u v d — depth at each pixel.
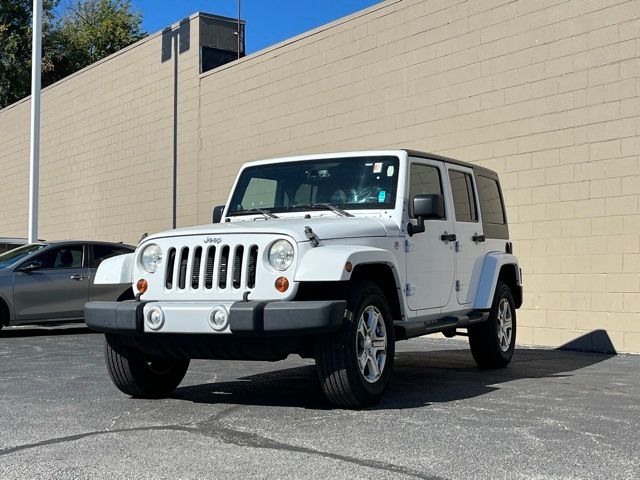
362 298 5.88
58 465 4.34
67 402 6.35
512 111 11.73
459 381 7.55
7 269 12.52
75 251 13.20
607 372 8.34
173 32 18.94
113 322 5.95
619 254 10.39
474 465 4.30
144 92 19.92
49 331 13.98
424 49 13.02
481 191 8.57
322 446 4.73
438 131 12.76
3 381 7.55
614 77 10.55
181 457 4.49
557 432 5.13
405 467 4.27
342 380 5.69
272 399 6.47
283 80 15.65
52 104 24.23
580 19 10.97
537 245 11.30
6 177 27.09
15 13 34.75
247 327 5.45
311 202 7.08
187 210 18.30
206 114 17.73
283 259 5.67
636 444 4.82
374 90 13.82
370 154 7.08
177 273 6.00
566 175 11.02
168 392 6.69
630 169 10.33
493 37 12.03
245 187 7.55
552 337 11.05
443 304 7.38
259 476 4.10
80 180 22.67
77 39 45.06
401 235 6.65
